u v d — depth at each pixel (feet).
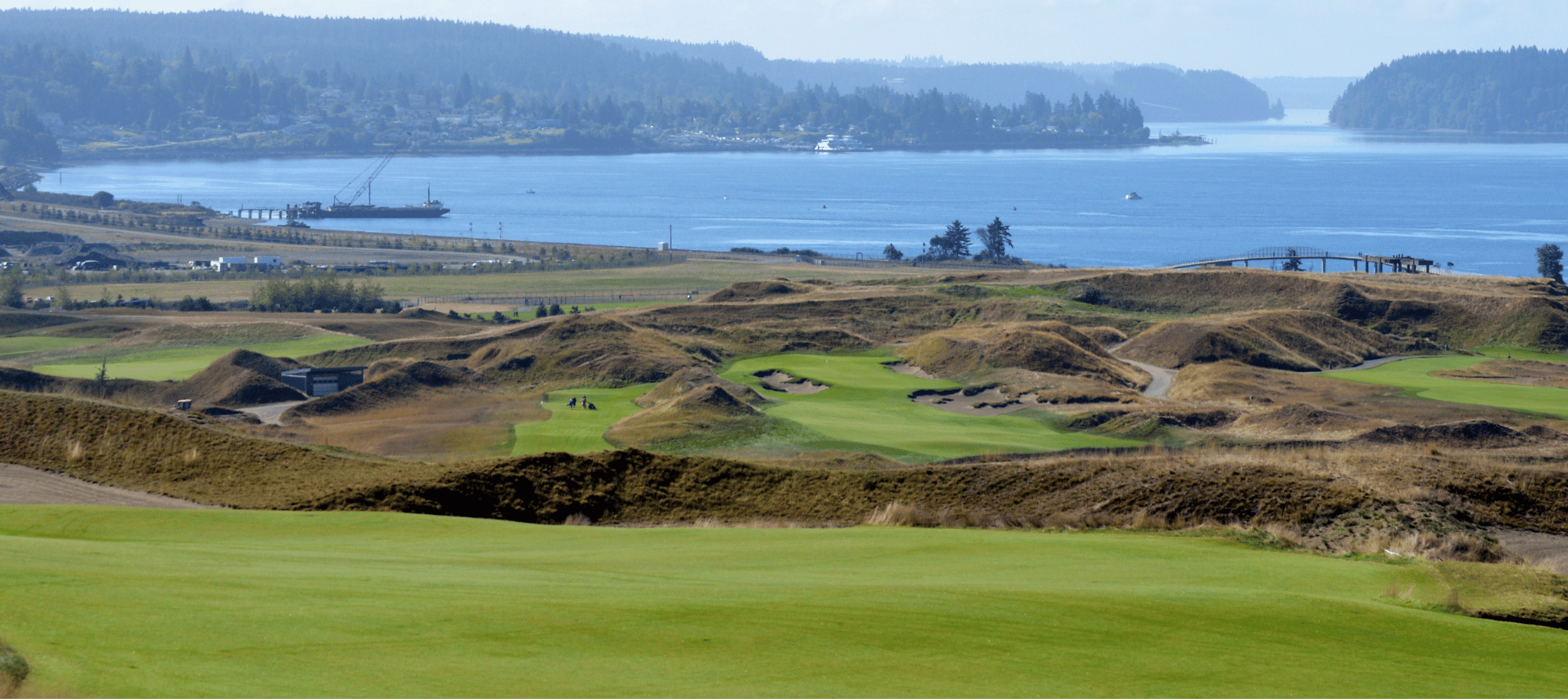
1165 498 135.74
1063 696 53.62
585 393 387.34
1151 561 96.94
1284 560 98.78
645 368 413.80
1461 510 131.44
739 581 82.02
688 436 290.76
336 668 52.49
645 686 52.01
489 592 71.20
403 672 52.26
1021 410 366.02
